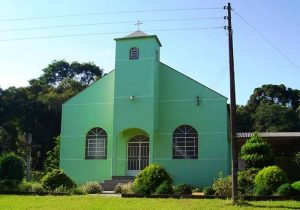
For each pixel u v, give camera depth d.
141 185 21.59
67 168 30.19
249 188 21.27
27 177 28.34
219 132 28.22
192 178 28.12
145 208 15.83
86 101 30.75
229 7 19.42
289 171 30.81
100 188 24.77
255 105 64.94
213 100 28.69
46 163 40.16
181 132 28.88
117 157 29.64
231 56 19.14
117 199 19.33
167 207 16.19
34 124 52.06
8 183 23.19
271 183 20.59
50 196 20.78
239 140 30.73
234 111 18.72
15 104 52.81
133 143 29.80
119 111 28.75
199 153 28.28
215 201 18.64
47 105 54.28
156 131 28.97
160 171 21.91
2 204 16.91
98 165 29.70
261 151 25.45
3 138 47.88
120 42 29.66
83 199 19.12
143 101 28.53
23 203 17.34
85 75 72.62
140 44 29.31
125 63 29.30
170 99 29.34
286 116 57.56
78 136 30.44
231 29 19.31
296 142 30.98
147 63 28.97
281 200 19.34
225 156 27.88
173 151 28.75
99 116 30.33
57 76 71.38
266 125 57.97
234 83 18.97
